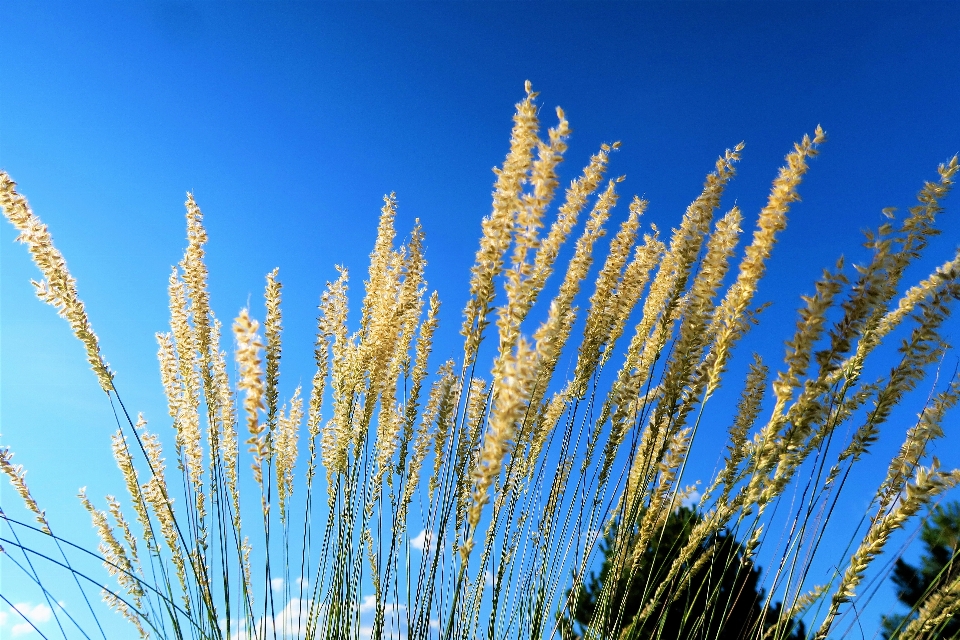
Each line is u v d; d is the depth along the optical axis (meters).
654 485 0.41
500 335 0.28
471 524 0.26
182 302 0.48
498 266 0.33
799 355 0.27
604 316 0.42
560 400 0.49
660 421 0.36
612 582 0.39
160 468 0.46
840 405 0.29
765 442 0.29
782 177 0.29
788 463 0.32
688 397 0.35
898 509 0.26
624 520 0.38
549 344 0.25
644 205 0.42
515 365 0.25
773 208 0.29
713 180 0.35
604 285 0.42
